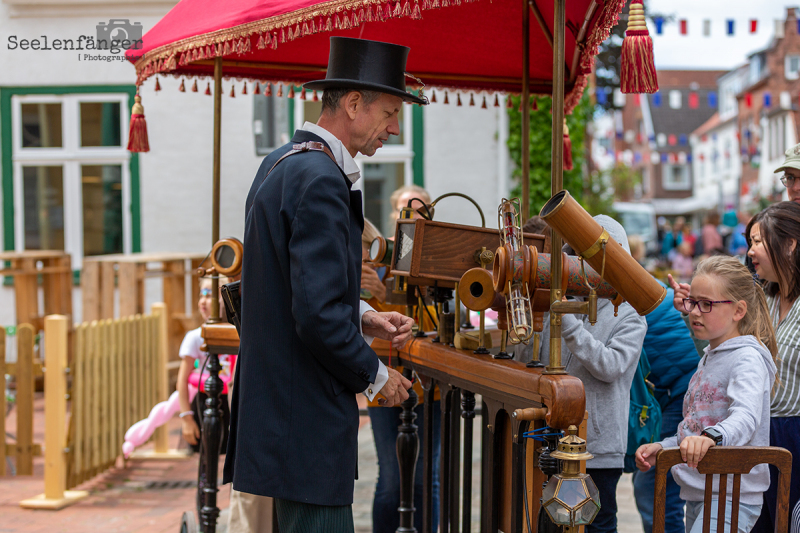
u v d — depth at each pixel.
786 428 2.46
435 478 3.49
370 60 2.18
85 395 4.80
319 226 1.96
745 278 2.40
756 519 2.31
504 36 3.69
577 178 8.49
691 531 2.24
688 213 41.22
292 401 2.06
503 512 2.32
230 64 3.76
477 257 2.46
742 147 30.70
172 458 5.57
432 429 2.81
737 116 36.59
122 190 8.65
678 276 12.84
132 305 6.97
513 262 2.01
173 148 8.53
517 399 2.09
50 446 4.52
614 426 2.48
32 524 4.15
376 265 2.89
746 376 2.26
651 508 3.19
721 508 1.98
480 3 3.39
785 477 1.96
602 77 13.59
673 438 2.46
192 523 3.44
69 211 8.70
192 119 8.50
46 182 8.70
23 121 8.64
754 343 2.35
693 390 2.45
